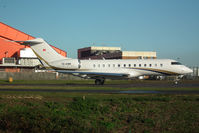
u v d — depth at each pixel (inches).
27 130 436.8
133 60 1626.5
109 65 1617.9
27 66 3058.6
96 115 561.0
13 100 743.1
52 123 447.2
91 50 5821.9
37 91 1038.4
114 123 484.1
